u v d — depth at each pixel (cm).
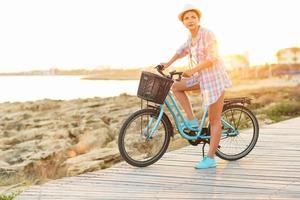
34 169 1043
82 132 1670
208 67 544
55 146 1388
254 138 620
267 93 3083
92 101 3631
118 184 518
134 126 586
